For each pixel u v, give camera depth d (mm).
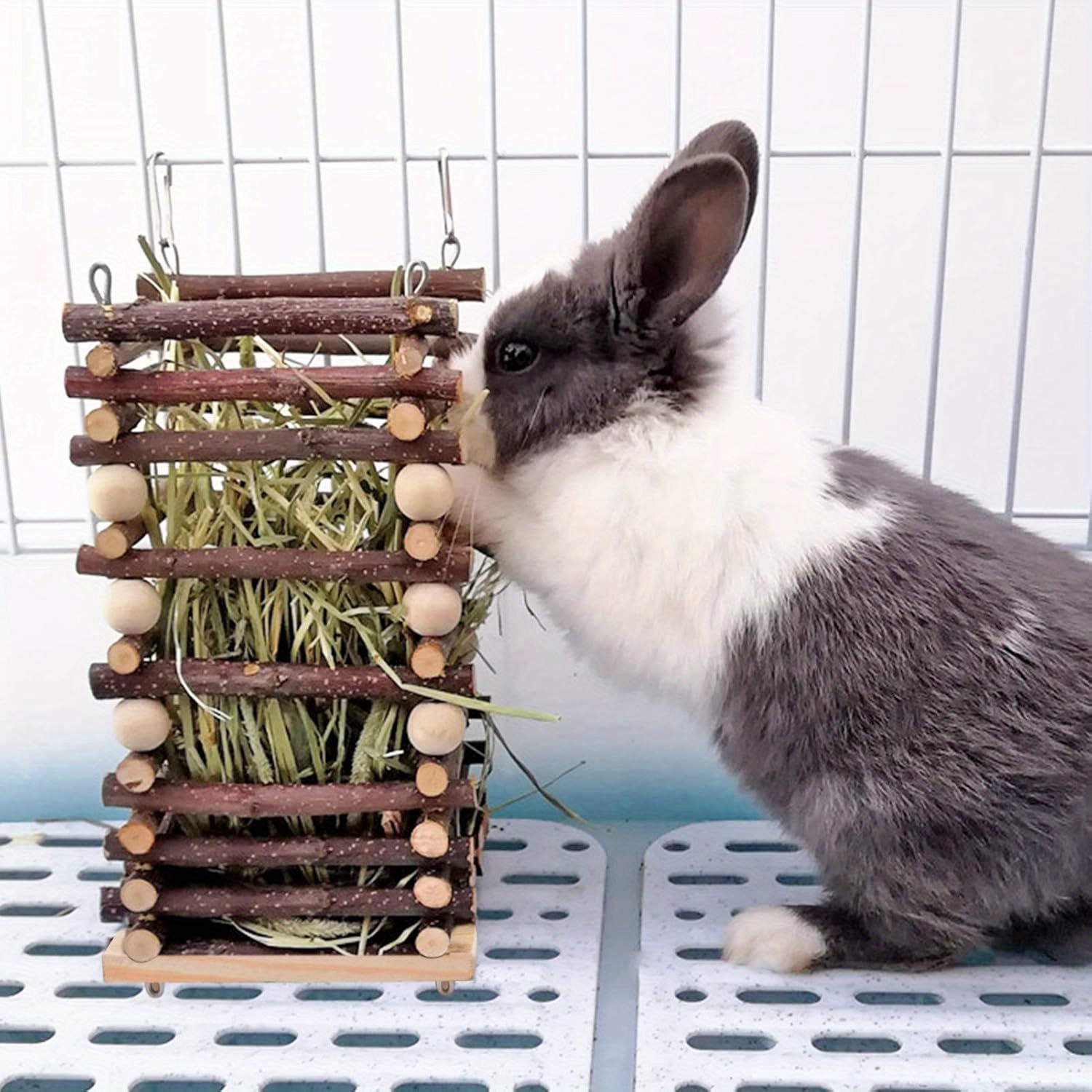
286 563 403
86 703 589
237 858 422
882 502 456
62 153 612
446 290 441
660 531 439
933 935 443
